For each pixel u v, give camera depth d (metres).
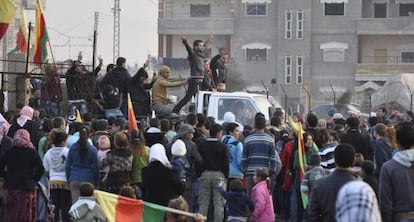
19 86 60.75
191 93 58.22
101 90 54.94
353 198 16.91
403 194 26.69
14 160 36.69
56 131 40.72
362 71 180.38
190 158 40.69
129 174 38.84
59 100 57.97
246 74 185.38
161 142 41.25
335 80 183.12
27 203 36.66
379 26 182.25
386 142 40.19
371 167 33.97
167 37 187.12
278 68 184.38
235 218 37.69
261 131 42.62
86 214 31.61
